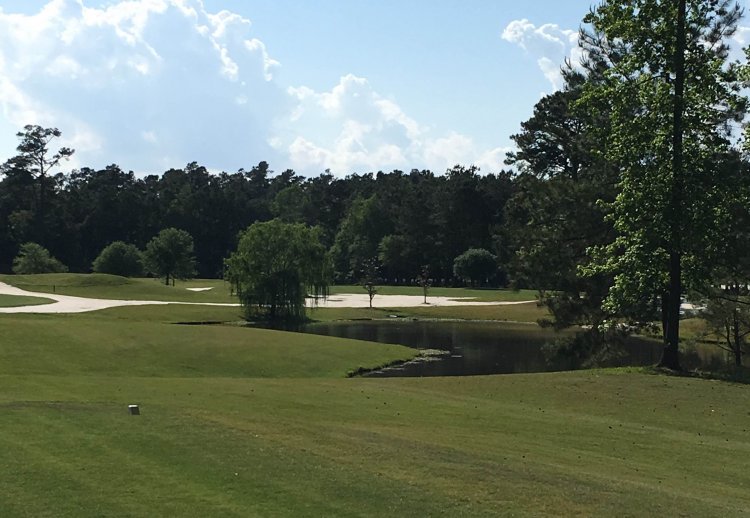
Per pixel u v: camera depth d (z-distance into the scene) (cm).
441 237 13512
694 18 2661
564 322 3600
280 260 6744
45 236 13900
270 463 1054
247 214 16712
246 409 1667
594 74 3416
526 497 942
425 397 2125
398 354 4172
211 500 884
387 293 10750
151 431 1246
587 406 2062
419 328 6334
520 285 3894
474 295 10344
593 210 3444
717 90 2614
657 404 2083
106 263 11612
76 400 1722
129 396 1852
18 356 3016
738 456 1462
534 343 5228
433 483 985
